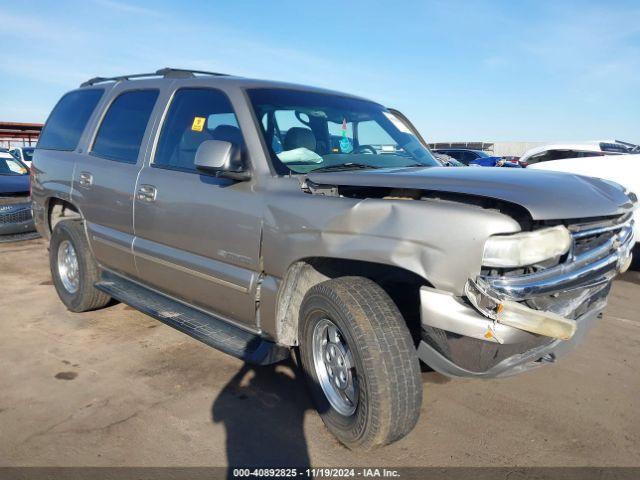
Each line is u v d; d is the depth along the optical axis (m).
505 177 2.66
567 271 2.42
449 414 3.09
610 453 2.72
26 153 14.84
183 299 3.77
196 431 2.88
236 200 3.09
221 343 3.18
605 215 2.51
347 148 3.58
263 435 2.86
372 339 2.42
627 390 3.41
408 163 3.65
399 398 2.42
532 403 3.23
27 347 3.98
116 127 4.32
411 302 2.87
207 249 3.31
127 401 3.18
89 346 4.01
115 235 4.11
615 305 5.22
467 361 2.45
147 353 3.89
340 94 4.00
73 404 3.14
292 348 3.98
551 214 2.25
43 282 5.82
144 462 2.60
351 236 2.55
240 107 3.25
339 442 2.79
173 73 3.97
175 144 3.67
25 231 7.66
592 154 11.27
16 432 2.83
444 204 2.37
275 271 2.93
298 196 2.82
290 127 3.33
